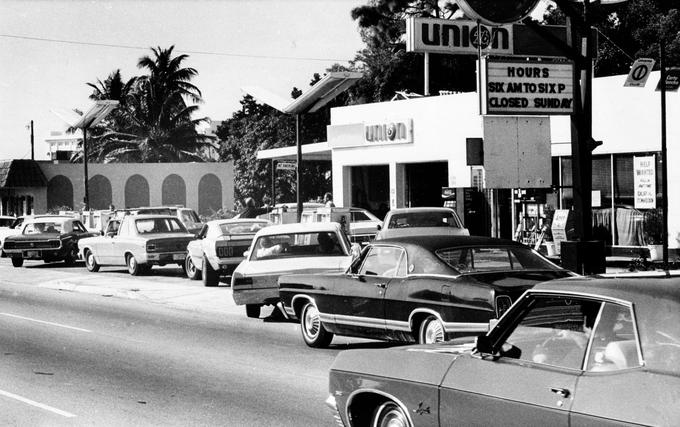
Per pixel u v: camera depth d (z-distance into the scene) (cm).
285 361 1295
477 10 1503
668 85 2195
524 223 2789
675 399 458
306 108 2527
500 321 587
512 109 1895
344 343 1460
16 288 2716
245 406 994
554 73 1909
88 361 1332
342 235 1755
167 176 6338
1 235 4347
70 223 3603
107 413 973
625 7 4522
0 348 1471
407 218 2411
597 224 2631
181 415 955
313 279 1368
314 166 7000
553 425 518
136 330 1694
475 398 573
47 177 6059
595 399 497
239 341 1517
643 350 485
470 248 1166
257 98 2600
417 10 5462
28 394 1087
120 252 3019
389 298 1202
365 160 3459
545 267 1159
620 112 2541
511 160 1953
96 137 7562
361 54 5709
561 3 1538
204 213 6431
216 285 2520
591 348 521
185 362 1310
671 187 2425
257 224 2595
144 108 7650
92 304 2208
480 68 1900
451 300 1099
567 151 2711
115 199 6212
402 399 635
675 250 2430
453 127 3069
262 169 7038
